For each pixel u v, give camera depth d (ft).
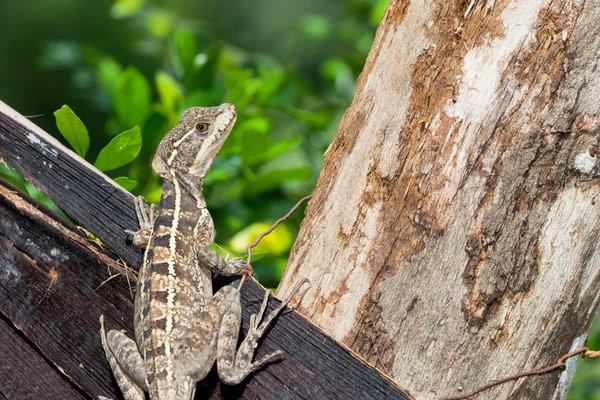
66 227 14.87
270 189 24.40
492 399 12.07
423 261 12.16
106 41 45.50
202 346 13.25
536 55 11.96
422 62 12.75
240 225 23.39
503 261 11.94
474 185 12.01
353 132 13.48
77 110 41.60
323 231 13.32
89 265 14.53
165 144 17.63
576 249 12.07
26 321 14.79
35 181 15.03
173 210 16.12
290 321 12.71
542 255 12.03
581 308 12.43
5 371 14.62
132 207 14.55
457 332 11.99
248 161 22.30
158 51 39.19
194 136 17.63
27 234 15.07
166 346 13.38
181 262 14.87
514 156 11.91
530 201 11.96
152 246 14.57
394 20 13.48
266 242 21.98
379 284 12.42
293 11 48.47
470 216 12.00
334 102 31.30
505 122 11.96
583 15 11.78
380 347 12.29
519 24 12.07
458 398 11.72
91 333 14.20
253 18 48.44
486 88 12.09
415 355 12.09
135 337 13.83
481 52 12.26
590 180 11.93
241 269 13.84
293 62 28.53
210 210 23.39
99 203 14.67
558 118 11.83
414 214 12.30
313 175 26.43
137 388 13.41
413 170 12.44
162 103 23.89
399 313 12.22
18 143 15.17
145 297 13.85
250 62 35.83
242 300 13.66
